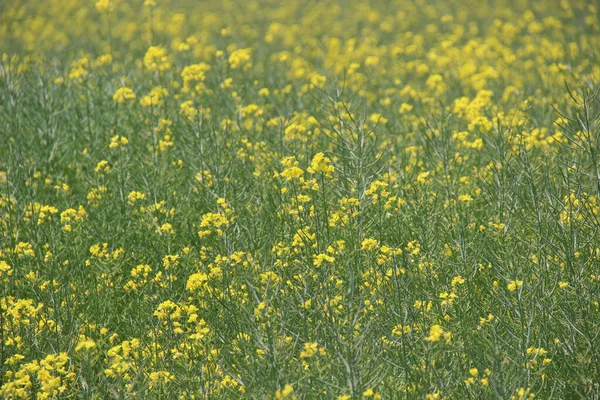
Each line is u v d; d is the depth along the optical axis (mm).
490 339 12273
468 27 44000
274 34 41344
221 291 13758
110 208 17297
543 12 42469
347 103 20031
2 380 12289
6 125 22828
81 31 39938
